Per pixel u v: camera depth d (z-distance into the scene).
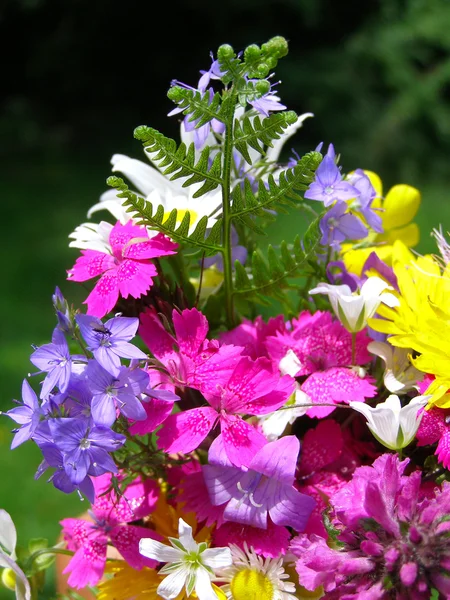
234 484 0.19
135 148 1.62
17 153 1.57
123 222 0.21
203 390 0.19
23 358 0.80
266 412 0.19
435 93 1.50
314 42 1.60
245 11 1.61
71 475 0.17
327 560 0.17
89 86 1.74
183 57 1.71
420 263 0.22
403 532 0.17
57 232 1.15
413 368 0.20
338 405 0.19
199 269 0.23
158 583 0.20
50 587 0.36
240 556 0.19
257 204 0.20
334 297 0.20
